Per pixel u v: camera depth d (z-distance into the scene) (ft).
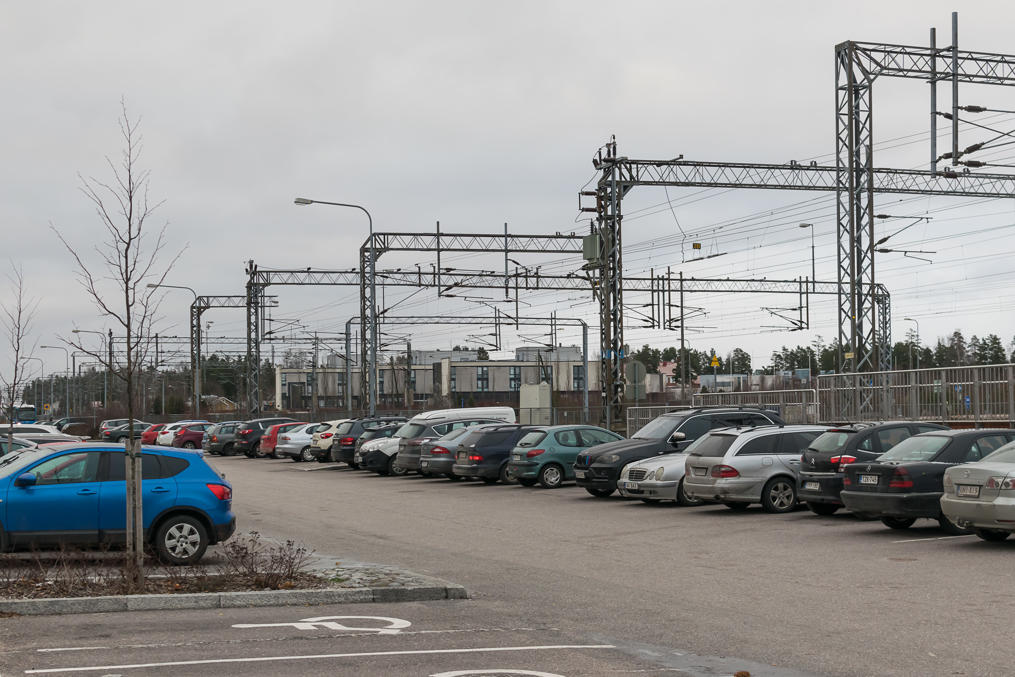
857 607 34.88
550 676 25.39
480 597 38.50
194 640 30.17
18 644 29.53
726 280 208.23
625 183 137.49
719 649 28.76
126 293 44.06
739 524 61.67
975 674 25.35
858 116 115.14
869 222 114.42
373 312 162.61
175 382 355.77
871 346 114.21
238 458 165.99
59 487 45.98
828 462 63.05
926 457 55.26
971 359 431.84
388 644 29.60
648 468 74.13
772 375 372.79
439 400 299.58
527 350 412.16
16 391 105.60
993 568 42.55
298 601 36.94
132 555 38.78
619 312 136.67
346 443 127.75
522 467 92.48
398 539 57.41
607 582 41.75
